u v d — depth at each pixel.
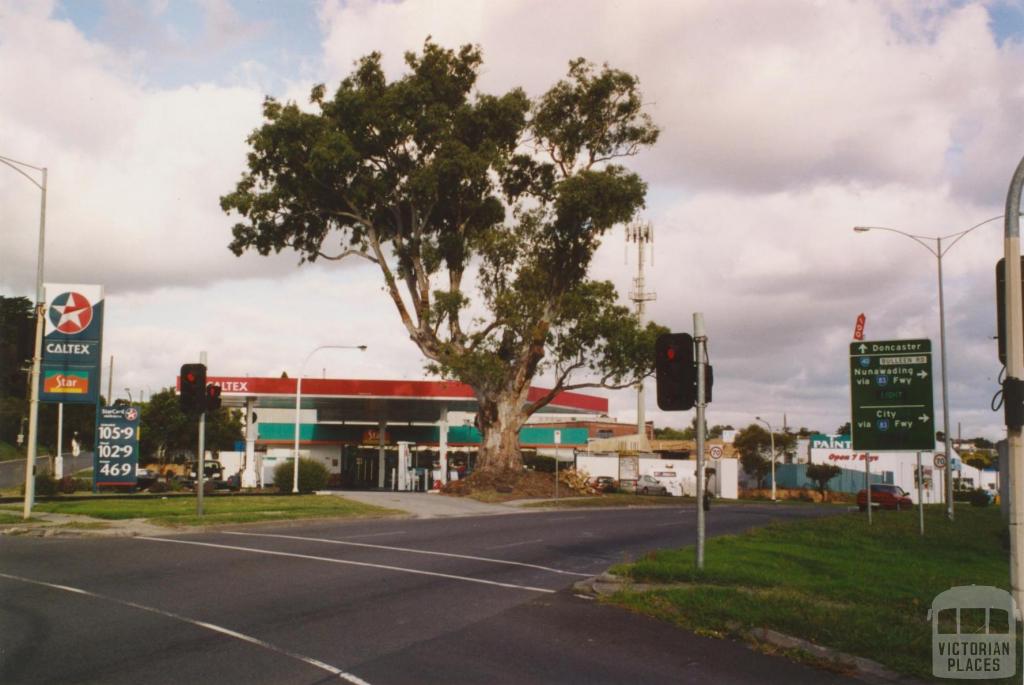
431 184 39.62
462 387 50.75
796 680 8.62
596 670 8.79
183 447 72.94
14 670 8.23
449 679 8.25
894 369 25.38
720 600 11.79
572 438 73.38
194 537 20.89
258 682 7.95
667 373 13.96
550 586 14.27
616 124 41.91
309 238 44.50
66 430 77.81
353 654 9.12
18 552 17.09
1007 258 10.63
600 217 39.03
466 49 42.03
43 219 24.59
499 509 36.16
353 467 63.22
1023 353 10.42
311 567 15.50
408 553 18.25
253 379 49.22
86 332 30.69
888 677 8.79
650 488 63.19
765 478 81.94
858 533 24.48
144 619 10.62
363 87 40.84
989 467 97.12
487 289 41.97
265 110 40.97
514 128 41.56
